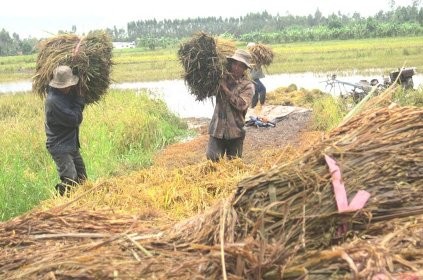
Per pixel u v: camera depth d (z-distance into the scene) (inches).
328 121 482.3
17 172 294.5
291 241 102.5
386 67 1143.0
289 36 2427.4
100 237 125.4
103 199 190.9
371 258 92.2
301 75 1109.1
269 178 109.2
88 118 466.9
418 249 97.0
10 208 265.4
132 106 522.9
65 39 261.9
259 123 511.5
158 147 460.4
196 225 113.7
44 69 256.8
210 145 267.3
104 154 375.9
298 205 105.5
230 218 106.7
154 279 97.9
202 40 251.8
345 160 109.9
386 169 109.1
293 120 537.6
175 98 830.5
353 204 104.1
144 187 205.9
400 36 2333.9
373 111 122.1
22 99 750.5
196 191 196.1
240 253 96.3
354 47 1754.4
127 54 2228.1
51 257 111.0
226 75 255.4
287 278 94.8
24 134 413.4
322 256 94.7
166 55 1991.9
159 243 112.6
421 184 108.9
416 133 114.3
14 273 108.6
